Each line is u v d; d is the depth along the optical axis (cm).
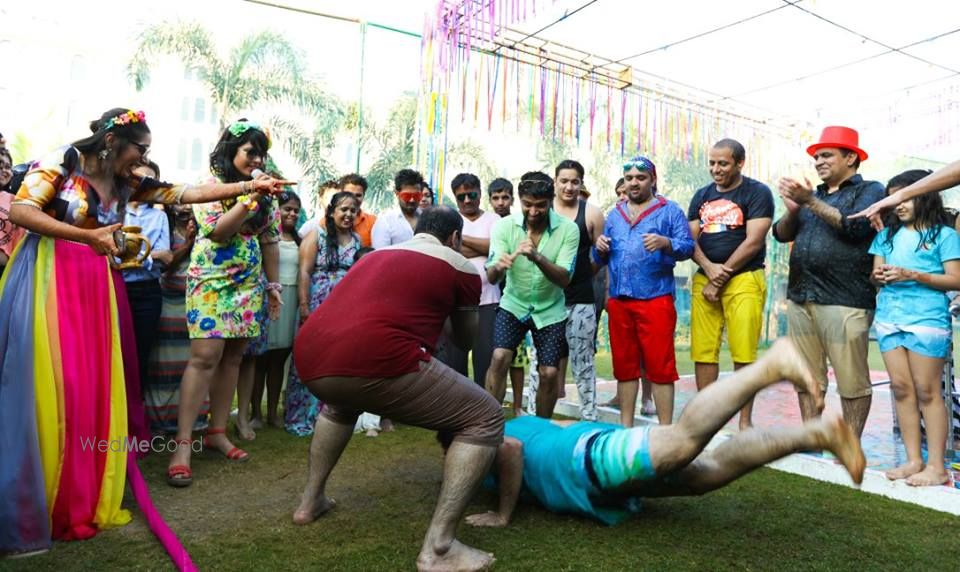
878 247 339
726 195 411
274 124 1368
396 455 381
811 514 286
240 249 342
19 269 255
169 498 299
